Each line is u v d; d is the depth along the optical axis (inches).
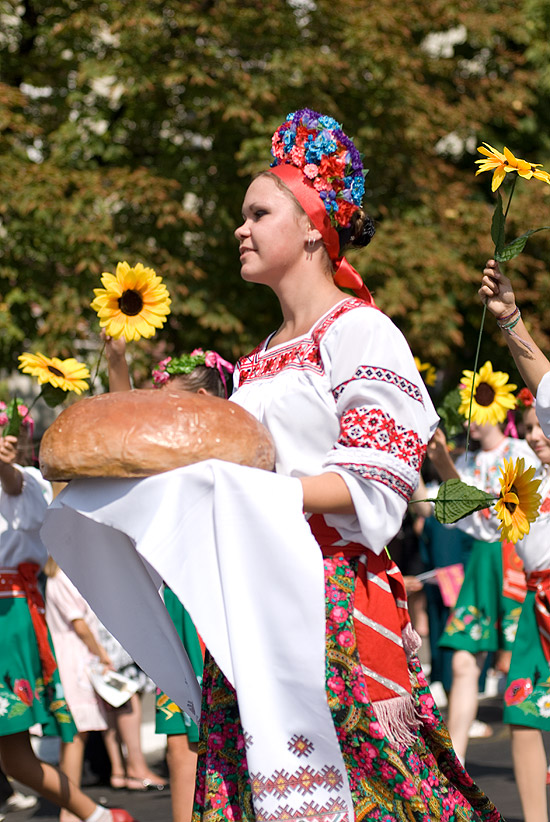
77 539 119.0
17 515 228.7
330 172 119.3
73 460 104.8
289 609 101.8
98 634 277.1
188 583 102.3
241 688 101.2
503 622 272.4
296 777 101.9
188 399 106.8
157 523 102.3
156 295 153.7
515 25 609.9
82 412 107.0
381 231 519.8
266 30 506.3
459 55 652.1
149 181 476.7
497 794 270.2
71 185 489.4
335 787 102.2
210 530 103.3
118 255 482.6
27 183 462.6
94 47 521.7
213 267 518.6
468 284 553.6
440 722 117.3
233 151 525.0
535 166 127.6
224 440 104.7
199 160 521.7
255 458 107.0
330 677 107.9
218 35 487.5
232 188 515.5
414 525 401.4
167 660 122.8
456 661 272.7
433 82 603.5
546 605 213.6
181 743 200.2
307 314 120.0
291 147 121.1
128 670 285.6
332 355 113.2
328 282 121.2
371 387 109.8
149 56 498.6
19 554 230.2
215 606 102.8
